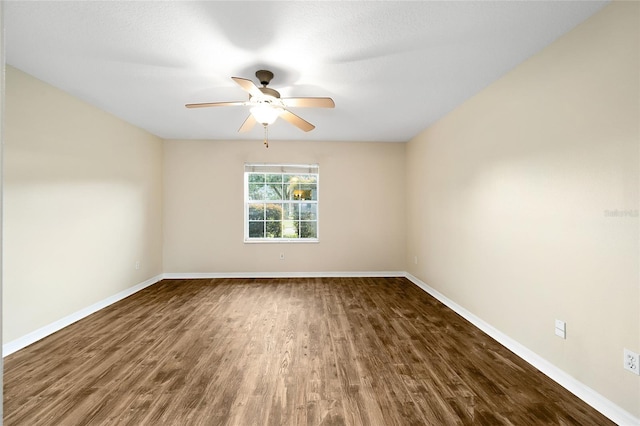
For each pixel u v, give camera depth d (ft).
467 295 10.81
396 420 5.80
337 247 17.46
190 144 16.93
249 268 17.20
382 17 6.40
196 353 8.30
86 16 6.40
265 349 8.53
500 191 9.05
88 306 11.31
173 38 7.16
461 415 5.93
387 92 10.14
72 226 10.59
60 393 6.56
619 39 5.74
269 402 6.30
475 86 9.67
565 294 6.88
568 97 6.80
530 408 6.14
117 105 11.48
